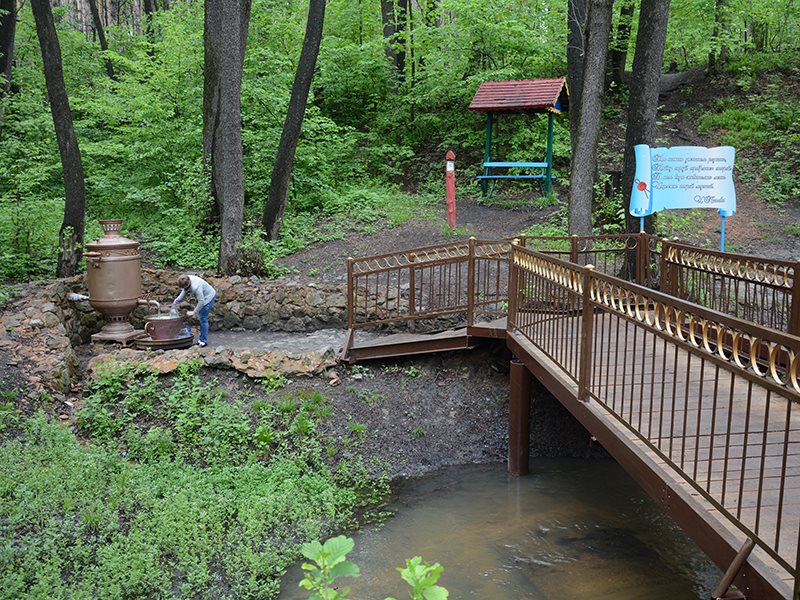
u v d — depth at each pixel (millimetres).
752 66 18562
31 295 9328
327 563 2129
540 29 18953
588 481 7199
